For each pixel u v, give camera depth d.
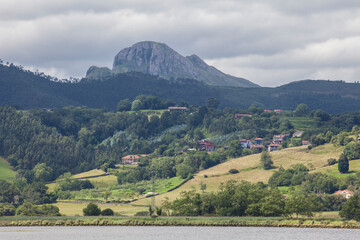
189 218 167.00
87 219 169.50
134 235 148.25
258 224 159.75
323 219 161.38
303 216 170.62
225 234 147.38
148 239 141.50
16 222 167.62
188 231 153.50
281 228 157.12
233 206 171.25
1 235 151.50
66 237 146.38
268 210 165.75
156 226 164.62
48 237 146.38
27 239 143.38
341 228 155.62
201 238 141.88
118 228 162.00
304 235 144.38
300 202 163.88
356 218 158.75
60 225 167.50
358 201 160.25
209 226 162.00
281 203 168.25
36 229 162.12
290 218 164.50
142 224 165.88
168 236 145.62
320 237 140.62
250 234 146.62
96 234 151.25
